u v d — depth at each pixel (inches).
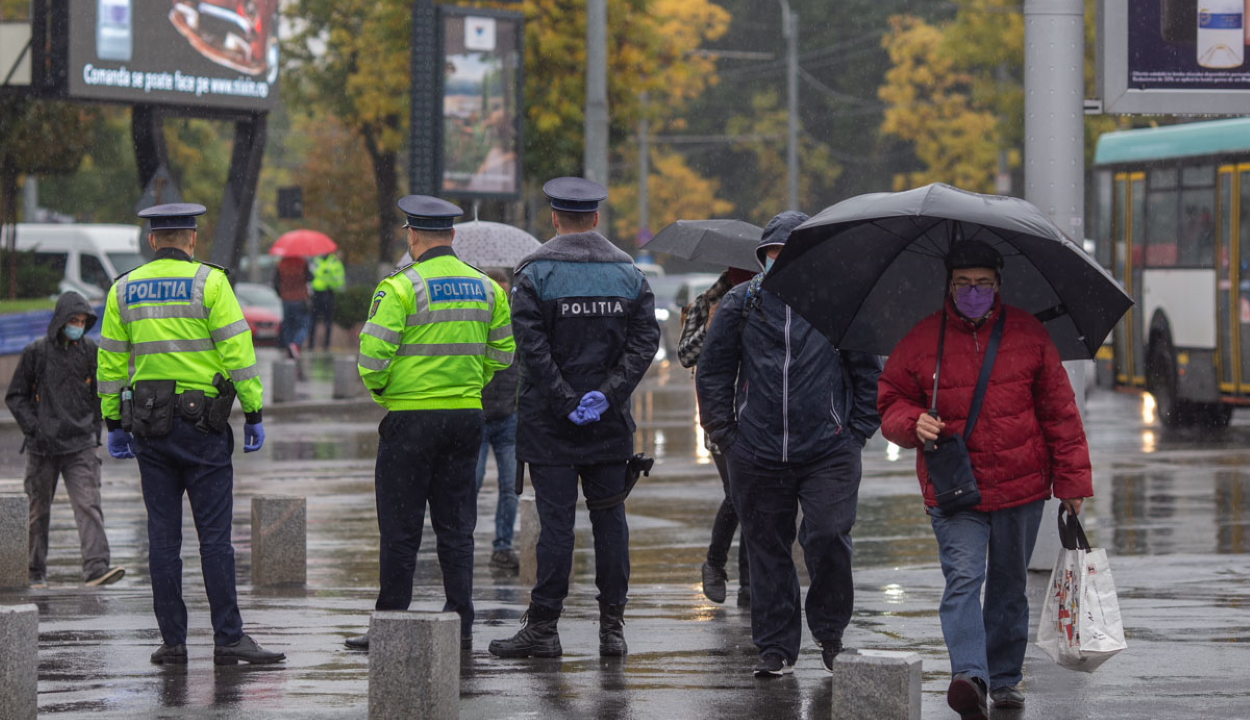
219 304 885.2
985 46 6215.6
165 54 3481.8
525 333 881.5
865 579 1243.2
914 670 698.2
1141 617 1052.5
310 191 5969.5
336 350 4717.0
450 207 919.0
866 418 836.0
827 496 834.8
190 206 901.2
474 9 2854.3
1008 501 749.3
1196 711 775.1
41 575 1286.9
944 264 780.0
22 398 1269.7
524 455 906.1
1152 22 1237.7
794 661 865.5
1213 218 2475.4
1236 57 1242.6
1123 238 2726.4
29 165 3961.6
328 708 779.4
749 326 836.6
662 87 4079.7
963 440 747.4
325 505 1722.4
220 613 896.3
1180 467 2039.9
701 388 855.1
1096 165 2805.1
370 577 1277.1
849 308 802.8
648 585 1237.1
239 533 1528.1
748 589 1118.4
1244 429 2603.3
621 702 795.4
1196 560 1336.1
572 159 3863.2
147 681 848.3
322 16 5196.9
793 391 827.4
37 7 3383.4
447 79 2837.1
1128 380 2714.1
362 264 5910.4
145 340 881.5
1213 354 2471.7
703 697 806.5
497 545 1312.7
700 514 1663.4
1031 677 859.4
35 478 1272.1
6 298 3799.2
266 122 3745.1
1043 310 798.5
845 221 743.1
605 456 900.0
